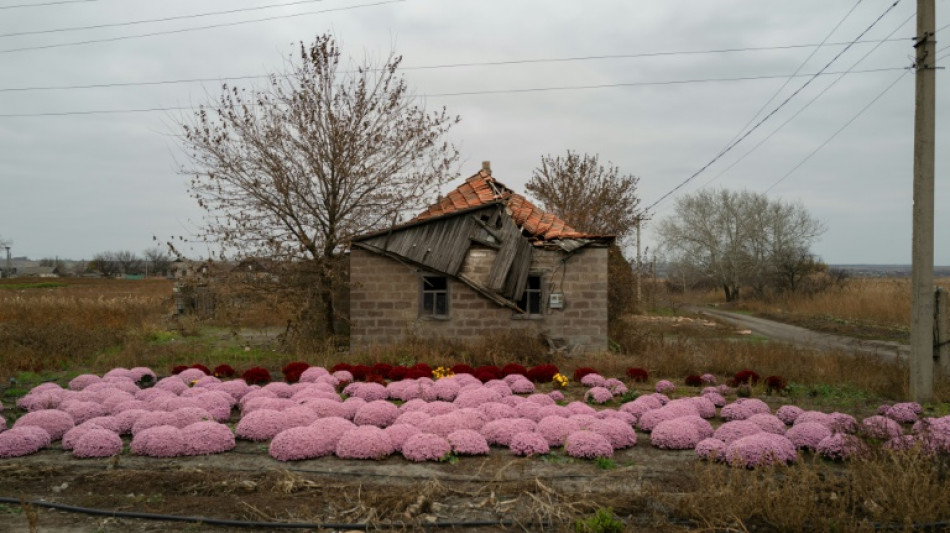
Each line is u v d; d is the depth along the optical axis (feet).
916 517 19.81
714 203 218.18
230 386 40.09
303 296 64.39
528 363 54.13
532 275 60.49
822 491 22.33
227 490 23.79
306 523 20.35
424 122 68.90
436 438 28.17
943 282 150.00
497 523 20.72
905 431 33.86
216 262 65.67
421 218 64.08
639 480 25.07
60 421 31.89
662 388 43.14
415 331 60.64
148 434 29.01
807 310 138.00
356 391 39.63
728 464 26.91
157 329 82.02
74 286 209.56
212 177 64.44
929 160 41.42
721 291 243.19
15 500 22.77
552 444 29.73
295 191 65.16
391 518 20.94
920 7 41.39
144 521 21.01
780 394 44.88
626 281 82.28
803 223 202.80
